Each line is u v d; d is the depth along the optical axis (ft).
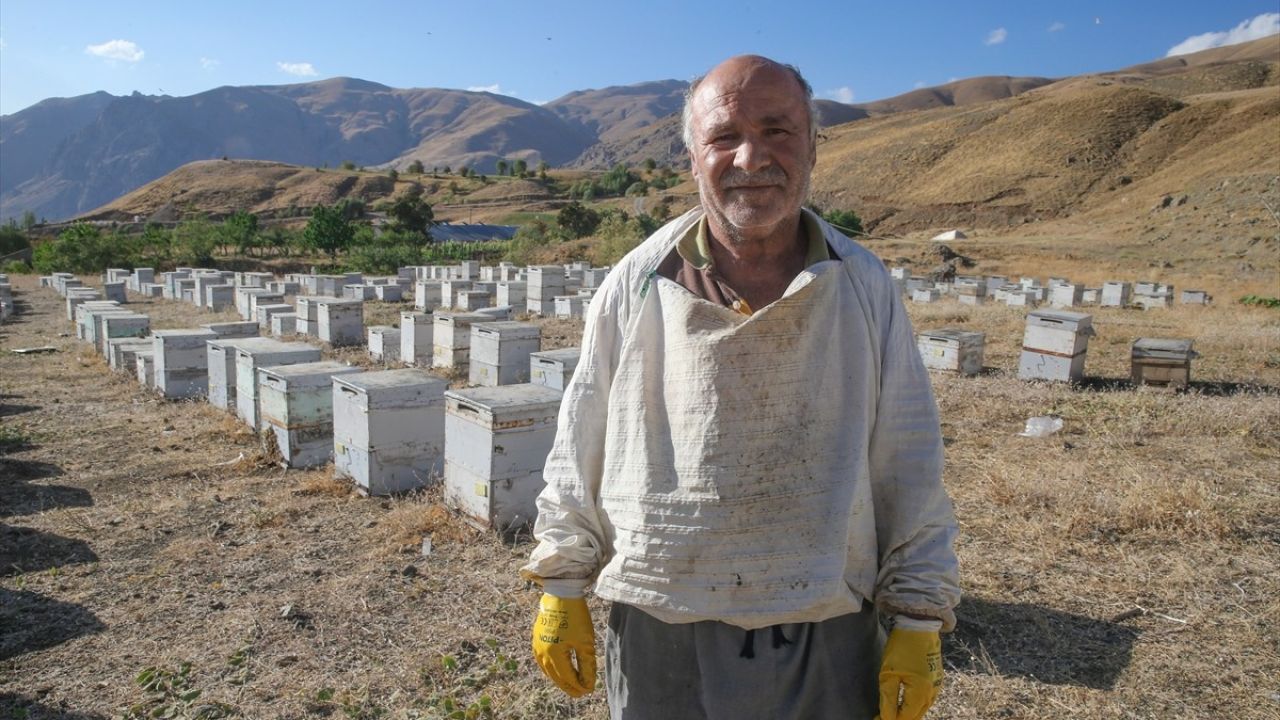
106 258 143.95
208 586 18.60
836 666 6.59
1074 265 151.84
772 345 6.12
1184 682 14.17
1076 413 34.86
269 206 429.79
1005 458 28.07
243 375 32.40
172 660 15.28
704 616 6.27
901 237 221.66
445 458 23.12
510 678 14.37
